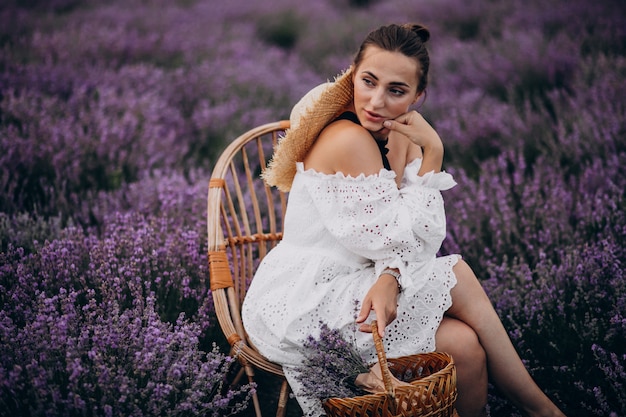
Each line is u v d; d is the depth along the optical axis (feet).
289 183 7.65
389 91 6.64
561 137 13.55
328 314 6.81
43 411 5.91
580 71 17.42
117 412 6.00
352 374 6.25
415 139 6.75
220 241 7.82
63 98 16.06
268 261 7.37
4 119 13.50
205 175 13.56
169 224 10.29
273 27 29.22
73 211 11.33
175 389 6.28
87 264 8.95
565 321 8.26
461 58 21.56
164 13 27.53
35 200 11.56
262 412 8.42
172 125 15.88
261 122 16.60
